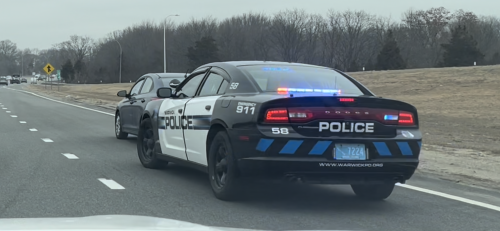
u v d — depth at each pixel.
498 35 104.50
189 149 7.53
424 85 38.31
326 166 5.86
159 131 8.63
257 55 100.69
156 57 114.75
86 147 12.25
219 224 5.73
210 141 6.94
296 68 7.29
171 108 8.18
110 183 7.96
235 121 6.25
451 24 103.62
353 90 7.01
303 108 5.93
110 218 3.66
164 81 12.12
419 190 7.93
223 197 6.69
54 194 7.11
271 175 5.90
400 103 6.25
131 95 13.32
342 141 5.95
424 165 10.34
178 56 111.25
